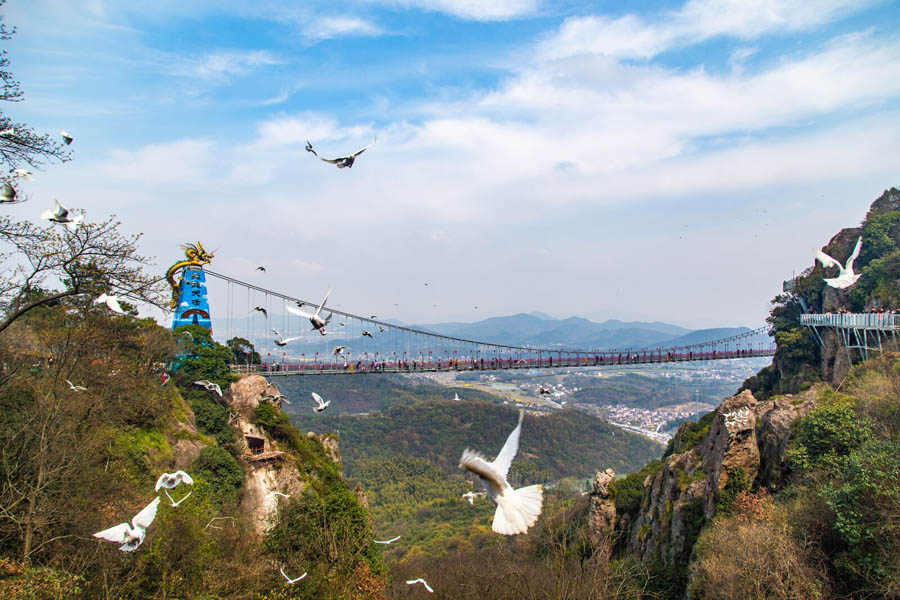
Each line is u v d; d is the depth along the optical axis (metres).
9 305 28.83
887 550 27.44
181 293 65.88
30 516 24.52
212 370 57.34
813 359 75.56
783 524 31.64
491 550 48.72
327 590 32.44
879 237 75.62
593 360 100.88
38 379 32.78
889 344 56.94
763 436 41.84
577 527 55.81
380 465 111.06
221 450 48.03
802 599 28.00
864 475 29.33
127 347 45.78
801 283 82.50
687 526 43.59
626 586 36.03
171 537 28.73
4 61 26.30
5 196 19.45
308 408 137.75
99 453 32.94
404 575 44.34
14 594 21.14
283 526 37.59
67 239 28.50
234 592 29.67
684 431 67.31
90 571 26.05
